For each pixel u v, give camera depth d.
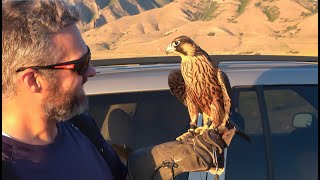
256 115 1.14
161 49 45.66
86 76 0.77
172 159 0.89
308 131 1.15
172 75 1.04
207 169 0.88
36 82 0.70
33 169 0.71
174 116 1.16
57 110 0.73
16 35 0.67
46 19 0.69
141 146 1.15
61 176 0.74
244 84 1.15
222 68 1.21
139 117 1.16
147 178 0.90
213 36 47.72
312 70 1.19
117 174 0.90
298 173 1.12
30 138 0.73
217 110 0.98
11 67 0.68
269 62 1.30
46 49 0.69
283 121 1.15
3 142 0.70
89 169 0.79
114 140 1.17
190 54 1.00
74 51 0.72
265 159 1.12
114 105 1.17
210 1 58.47
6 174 0.68
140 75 1.19
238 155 1.12
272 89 1.16
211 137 0.89
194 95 1.01
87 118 0.88
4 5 0.68
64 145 0.78
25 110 0.72
